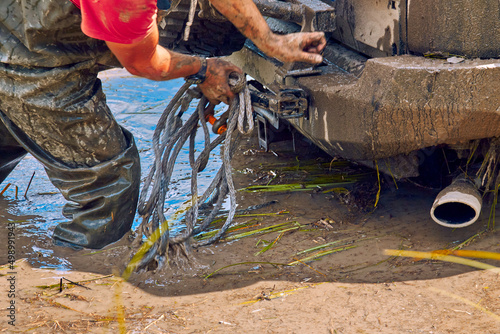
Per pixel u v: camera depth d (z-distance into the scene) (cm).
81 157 362
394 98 308
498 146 347
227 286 328
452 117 308
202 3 356
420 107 307
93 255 373
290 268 344
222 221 412
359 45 398
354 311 293
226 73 356
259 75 454
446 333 269
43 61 320
